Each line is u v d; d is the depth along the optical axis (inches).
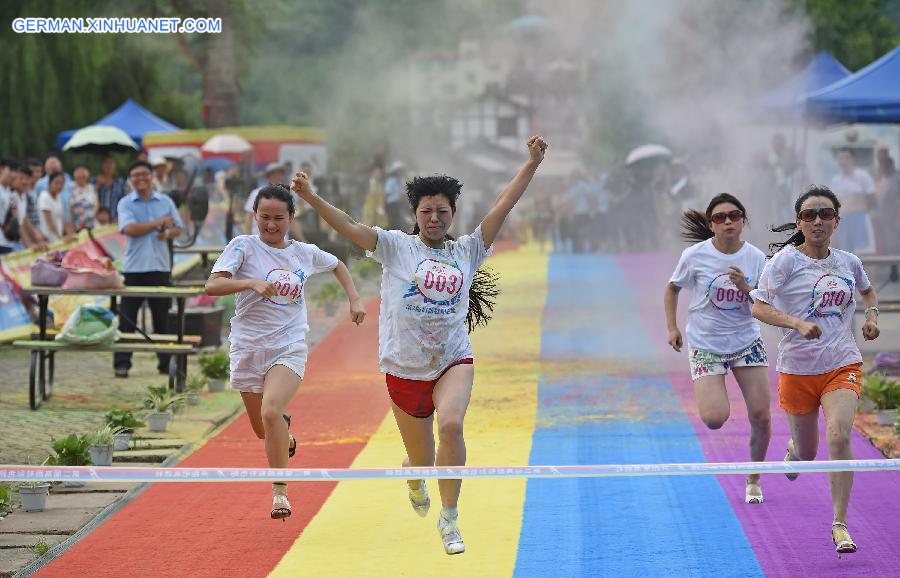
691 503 822.5
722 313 823.1
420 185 705.0
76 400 1269.7
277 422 766.5
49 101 2746.1
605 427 1074.1
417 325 693.3
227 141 2497.5
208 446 1031.6
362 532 767.1
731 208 820.0
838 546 692.7
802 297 741.3
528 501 834.2
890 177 2042.3
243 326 796.6
